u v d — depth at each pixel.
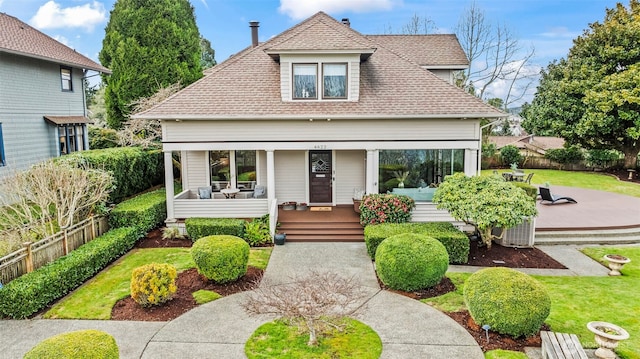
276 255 12.88
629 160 29.17
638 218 16.16
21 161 18.64
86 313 8.95
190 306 9.29
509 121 51.97
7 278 9.11
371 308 9.13
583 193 22.22
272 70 16.77
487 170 31.73
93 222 12.75
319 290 7.48
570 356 6.34
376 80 16.36
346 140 15.19
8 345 7.67
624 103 26.05
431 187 16.11
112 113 25.41
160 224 15.77
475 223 12.12
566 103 29.22
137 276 9.09
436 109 14.87
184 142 14.98
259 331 8.14
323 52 14.80
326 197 17.73
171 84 24.62
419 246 10.00
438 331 8.12
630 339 7.79
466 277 10.90
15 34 19.69
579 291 10.09
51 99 20.86
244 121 14.95
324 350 7.41
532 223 13.33
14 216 12.39
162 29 24.73
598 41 28.33
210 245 10.38
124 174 16.39
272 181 15.19
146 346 7.62
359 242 14.21
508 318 7.47
